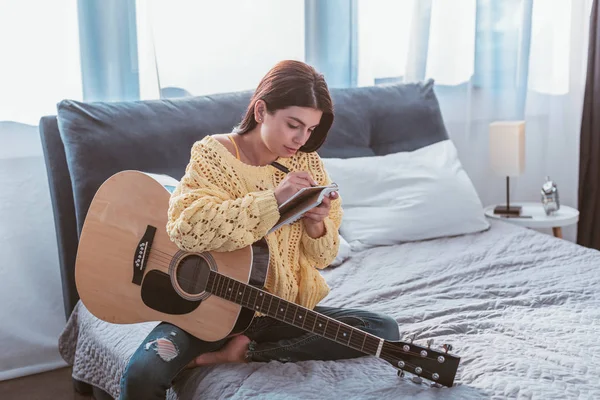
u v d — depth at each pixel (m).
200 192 1.73
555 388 1.58
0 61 2.60
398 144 3.04
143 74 2.78
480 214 2.89
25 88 2.64
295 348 1.81
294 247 1.85
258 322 1.86
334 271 2.47
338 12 3.08
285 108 1.70
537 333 1.92
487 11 3.36
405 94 3.10
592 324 1.96
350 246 2.69
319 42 3.08
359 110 2.99
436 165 2.93
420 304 2.17
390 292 2.27
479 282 2.34
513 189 3.64
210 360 1.83
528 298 2.17
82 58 2.70
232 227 1.68
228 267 1.75
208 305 1.77
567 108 3.58
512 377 1.64
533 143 3.62
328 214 1.88
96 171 2.48
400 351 1.64
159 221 1.86
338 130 2.94
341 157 2.91
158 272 1.82
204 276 1.76
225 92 2.91
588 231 3.69
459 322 2.00
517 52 3.43
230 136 1.84
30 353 2.77
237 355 1.81
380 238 2.73
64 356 2.53
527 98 3.57
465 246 2.71
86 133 2.49
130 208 1.89
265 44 2.99
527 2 3.38
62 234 2.56
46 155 2.56
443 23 3.31
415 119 3.07
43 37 2.64
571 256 2.57
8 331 2.73
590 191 3.65
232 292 1.73
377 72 3.27
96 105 2.56
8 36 2.60
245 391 1.66
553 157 3.64
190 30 2.86
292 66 1.74
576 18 3.48
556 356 1.75
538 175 3.66
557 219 3.11
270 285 1.81
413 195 2.81
